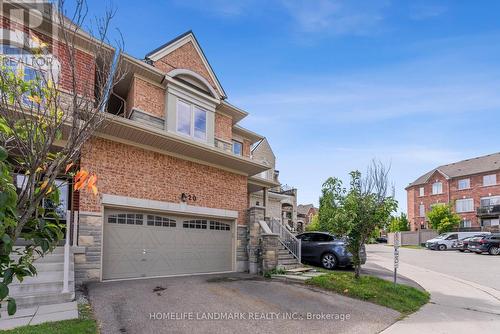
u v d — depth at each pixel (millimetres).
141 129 10531
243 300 8430
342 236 11500
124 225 10719
